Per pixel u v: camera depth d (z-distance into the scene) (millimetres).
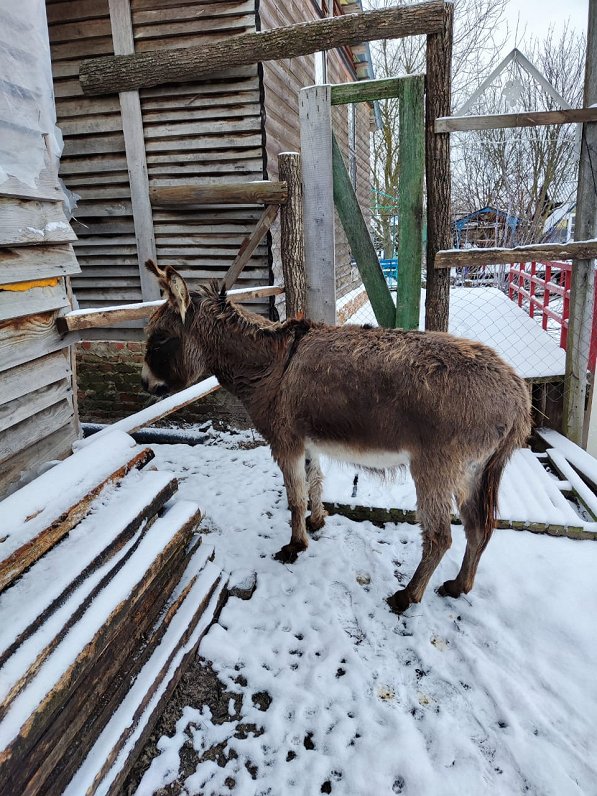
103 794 1554
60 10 4488
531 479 3703
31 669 1346
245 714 2031
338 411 2412
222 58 4020
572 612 2451
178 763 1831
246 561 2984
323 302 4332
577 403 4332
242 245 4316
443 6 3379
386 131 14391
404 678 2174
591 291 4027
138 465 2348
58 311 2461
